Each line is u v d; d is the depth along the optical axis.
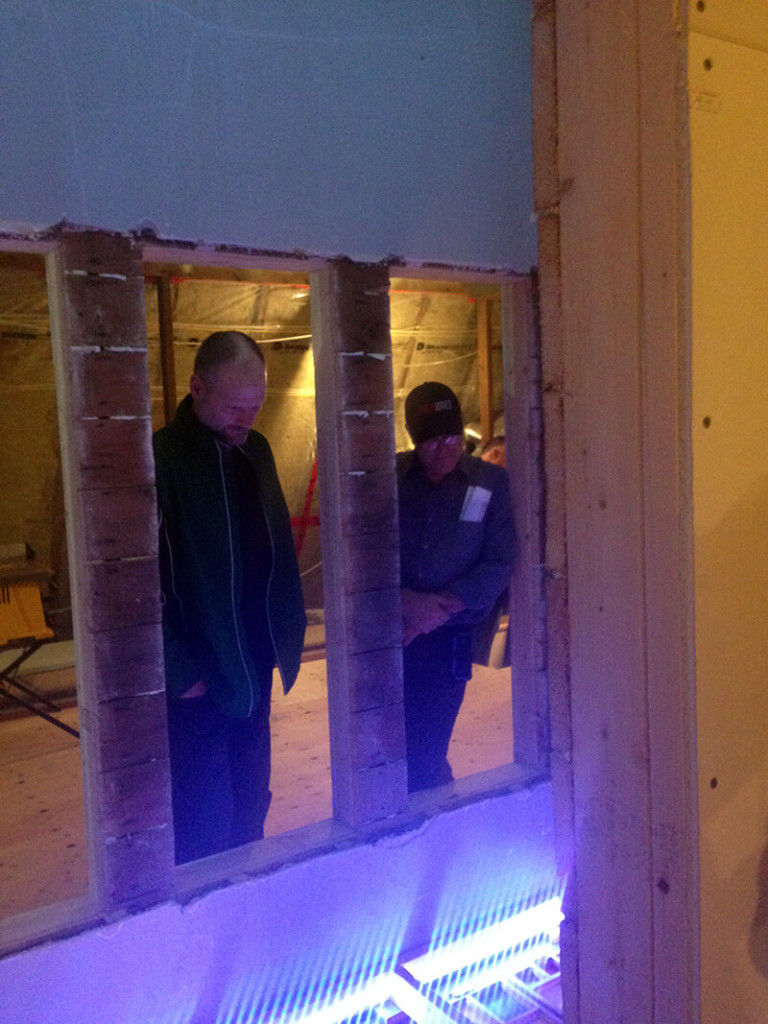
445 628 2.58
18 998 1.72
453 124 2.20
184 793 2.17
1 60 1.60
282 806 3.34
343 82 2.01
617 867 1.23
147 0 1.74
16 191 1.63
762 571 1.16
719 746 1.13
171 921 1.87
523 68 2.31
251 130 1.89
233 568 2.10
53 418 5.11
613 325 1.14
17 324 4.71
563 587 1.27
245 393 2.01
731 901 1.17
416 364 6.10
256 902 1.98
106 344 1.73
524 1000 2.03
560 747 1.32
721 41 1.04
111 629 1.77
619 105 1.10
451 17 2.17
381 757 2.20
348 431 2.09
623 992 1.25
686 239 1.04
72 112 1.67
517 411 2.49
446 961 2.16
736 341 1.09
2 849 3.06
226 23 1.83
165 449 2.05
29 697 4.55
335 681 2.22
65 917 1.81
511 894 2.44
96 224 1.71
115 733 1.79
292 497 6.15
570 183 1.18
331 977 2.11
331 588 2.20
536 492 2.48
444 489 2.49
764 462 1.14
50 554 5.47
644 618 1.14
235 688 2.11
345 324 2.06
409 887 2.23
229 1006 1.96
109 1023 1.81
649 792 1.16
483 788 2.41
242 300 5.08
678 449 1.08
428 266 2.19
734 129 1.06
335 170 2.01
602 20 1.11
